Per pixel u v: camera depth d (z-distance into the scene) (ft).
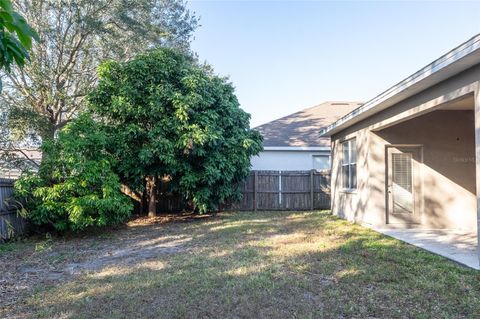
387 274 15.69
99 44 42.68
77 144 27.07
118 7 39.40
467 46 14.11
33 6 36.27
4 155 38.27
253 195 44.70
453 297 12.89
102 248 22.84
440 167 28.71
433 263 17.44
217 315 11.55
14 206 25.94
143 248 22.67
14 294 14.01
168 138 33.27
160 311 11.89
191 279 15.35
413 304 12.35
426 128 28.84
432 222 28.48
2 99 37.24
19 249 22.54
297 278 15.34
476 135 15.69
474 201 28.27
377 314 11.55
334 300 12.75
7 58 4.95
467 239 23.82
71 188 26.08
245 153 38.01
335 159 39.34
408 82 19.30
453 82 17.34
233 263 17.97
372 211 28.76
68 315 11.71
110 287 14.53
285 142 53.83
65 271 17.37
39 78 38.19
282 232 27.43
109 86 33.09
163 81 33.47
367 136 29.27
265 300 12.77
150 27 43.16
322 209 44.98
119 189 29.66
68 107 43.29
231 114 37.40
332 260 18.25
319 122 60.44
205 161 35.53
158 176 35.70
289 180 45.01
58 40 38.75
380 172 28.71
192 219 36.83
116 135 32.45
